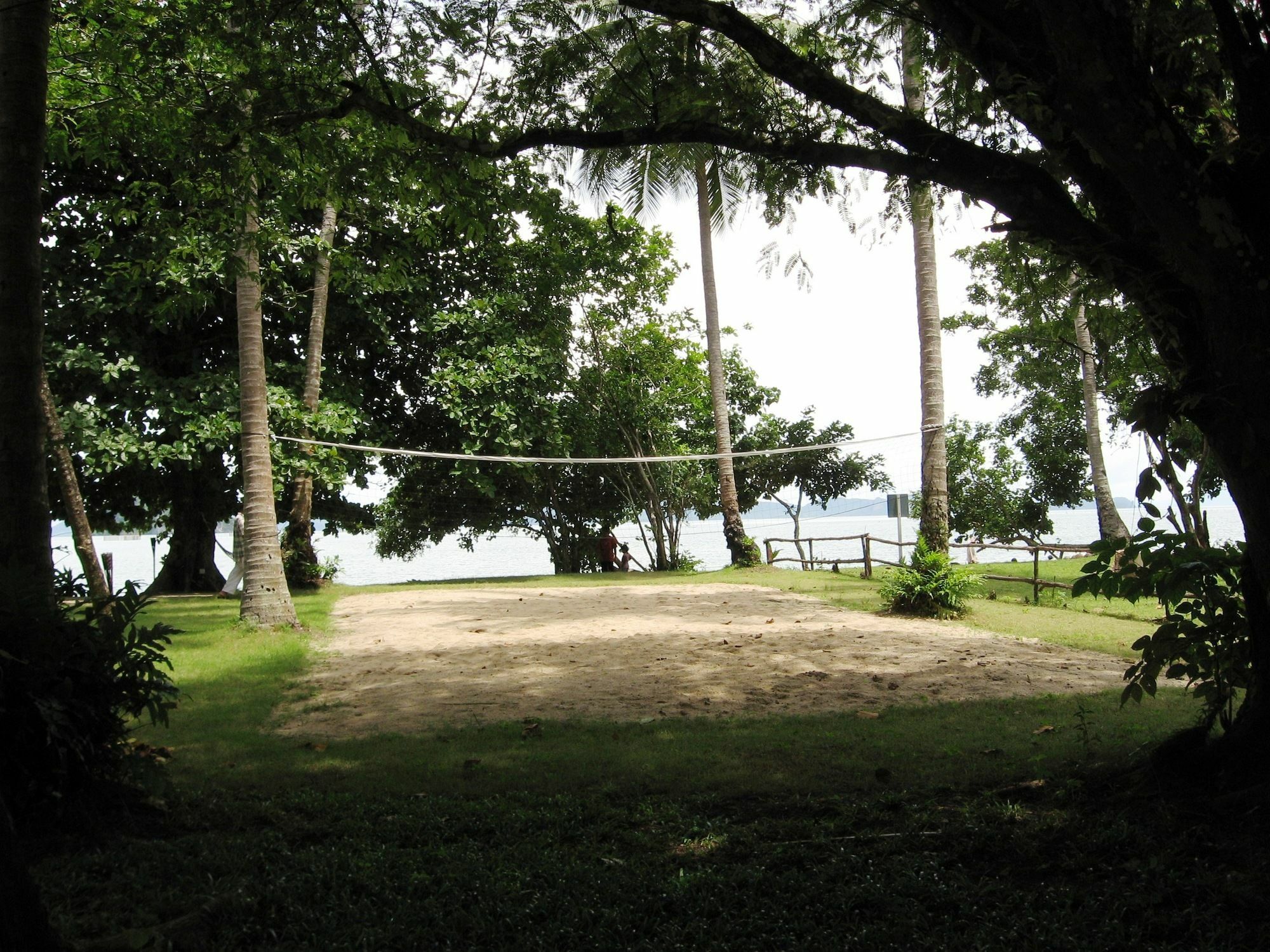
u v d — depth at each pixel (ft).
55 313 52.90
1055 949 10.03
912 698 24.97
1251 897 10.68
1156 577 15.01
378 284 31.68
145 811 15.43
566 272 65.67
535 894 11.84
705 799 16.06
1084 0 11.34
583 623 41.24
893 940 10.51
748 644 34.60
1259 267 12.08
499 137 21.21
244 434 40.96
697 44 19.52
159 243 51.96
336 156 23.82
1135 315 17.34
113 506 68.13
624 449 78.07
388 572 122.93
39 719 13.71
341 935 10.75
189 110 23.50
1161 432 13.65
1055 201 14.42
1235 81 13.06
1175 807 13.24
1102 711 22.08
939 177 15.21
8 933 7.98
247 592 40.09
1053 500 82.94
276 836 14.38
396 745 20.68
